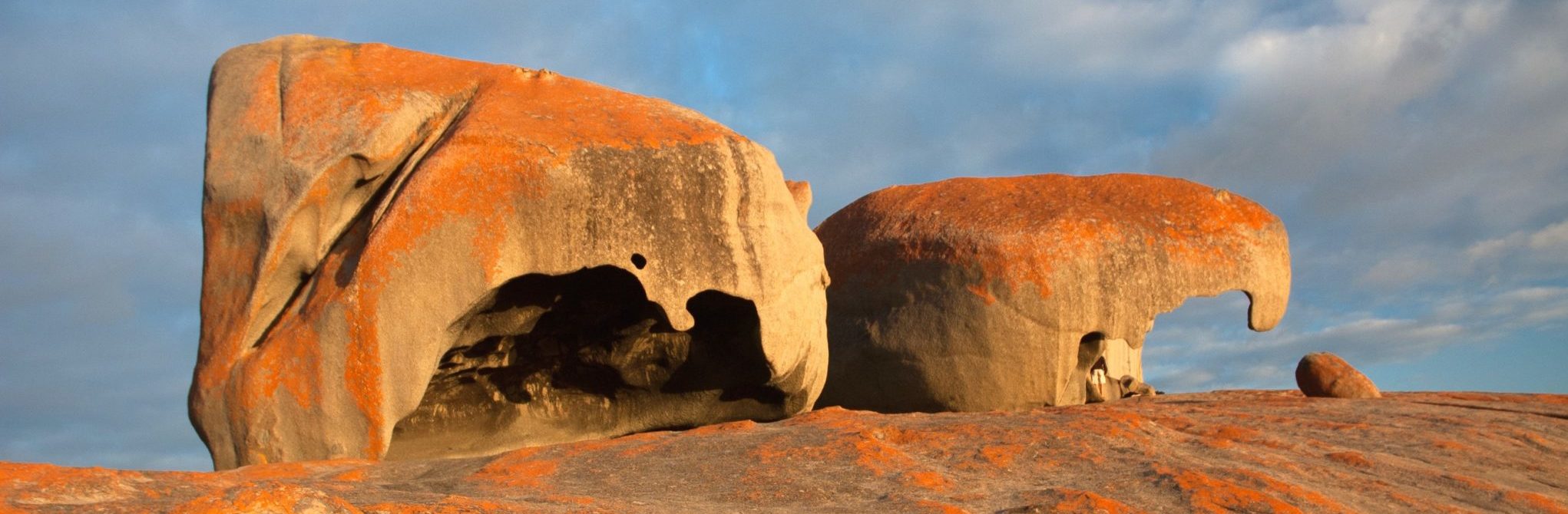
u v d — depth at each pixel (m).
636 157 12.45
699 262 12.53
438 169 11.78
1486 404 13.87
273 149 11.98
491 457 9.29
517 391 13.76
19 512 5.37
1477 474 9.74
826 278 14.30
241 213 11.91
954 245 16.86
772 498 7.73
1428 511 8.27
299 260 11.88
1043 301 16.25
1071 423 9.70
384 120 12.23
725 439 9.38
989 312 16.36
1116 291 16.56
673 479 8.27
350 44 13.33
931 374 16.61
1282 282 17.70
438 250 11.64
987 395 16.33
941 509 7.25
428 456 13.06
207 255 12.01
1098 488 8.04
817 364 13.99
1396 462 9.80
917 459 8.91
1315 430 11.35
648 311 13.32
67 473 6.14
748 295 12.75
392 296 11.43
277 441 11.23
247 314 11.61
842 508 7.48
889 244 17.61
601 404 14.23
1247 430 10.57
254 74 12.55
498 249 11.80
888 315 17.25
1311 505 7.90
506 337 13.05
